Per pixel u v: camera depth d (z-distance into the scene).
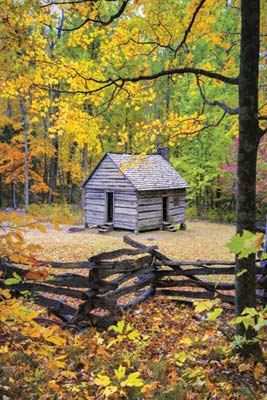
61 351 3.61
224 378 3.15
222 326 4.59
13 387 2.86
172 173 19.23
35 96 4.99
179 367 3.43
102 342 3.95
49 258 9.74
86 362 3.45
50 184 31.88
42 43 4.45
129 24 4.75
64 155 29.34
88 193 18.48
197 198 24.59
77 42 4.98
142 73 5.43
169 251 11.81
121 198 17.25
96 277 4.43
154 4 4.50
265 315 1.86
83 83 4.99
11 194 31.94
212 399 2.80
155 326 4.59
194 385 2.96
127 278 5.01
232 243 1.10
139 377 3.23
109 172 17.48
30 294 4.00
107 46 5.05
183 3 4.53
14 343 3.26
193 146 21.31
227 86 13.52
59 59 4.74
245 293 3.49
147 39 5.22
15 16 3.61
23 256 2.14
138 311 5.20
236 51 4.98
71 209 23.78
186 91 18.28
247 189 3.47
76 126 5.52
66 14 4.41
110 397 2.87
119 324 2.01
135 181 16.77
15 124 22.78
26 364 3.21
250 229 3.49
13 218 1.76
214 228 19.06
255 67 3.38
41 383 2.99
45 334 2.12
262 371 3.05
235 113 4.11
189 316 5.19
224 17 4.90
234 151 18.36
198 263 5.54
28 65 4.17
